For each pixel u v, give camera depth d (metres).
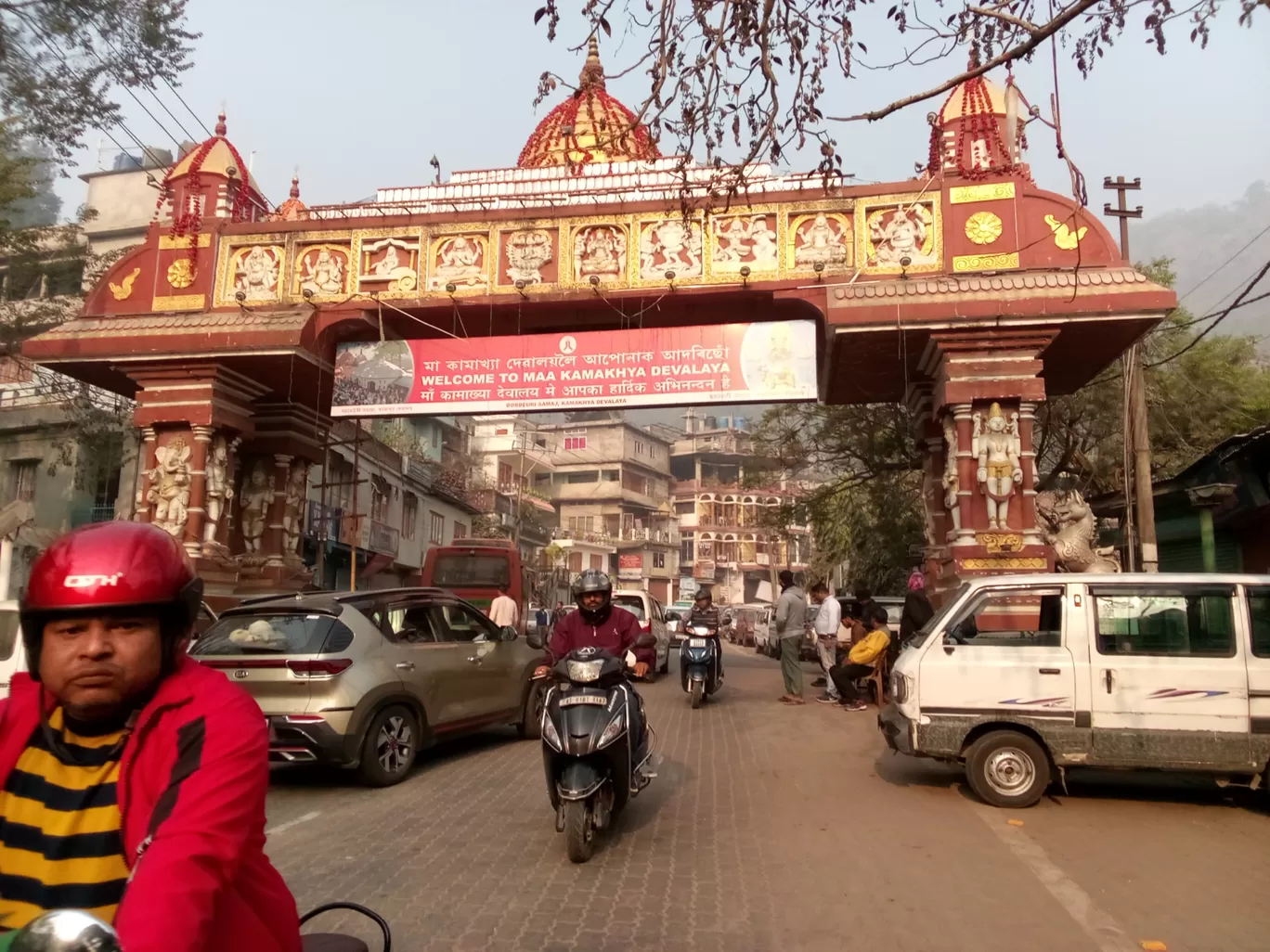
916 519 22.77
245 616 7.64
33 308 16.98
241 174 14.36
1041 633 6.69
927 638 6.81
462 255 13.21
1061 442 19.95
